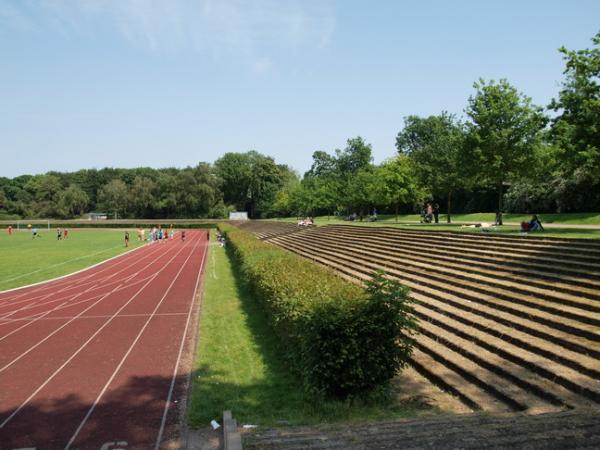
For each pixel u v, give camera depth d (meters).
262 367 12.30
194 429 8.91
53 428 9.17
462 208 61.12
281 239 49.31
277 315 12.95
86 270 34.62
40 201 128.00
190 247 56.53
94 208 146.38
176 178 115.50
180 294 24.44
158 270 34.56
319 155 130.50
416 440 5.57
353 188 69.56
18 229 102.69
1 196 126.81
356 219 70.19
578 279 13.56
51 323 18.12
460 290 15.94
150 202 115.00
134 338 15.79
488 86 30.69
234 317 18.14
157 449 8.23
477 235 22.86
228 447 5.95
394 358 9.88
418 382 10.38
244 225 87.94
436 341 12.40
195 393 10.62
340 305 10.05
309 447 5.66
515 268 16.48
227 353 13.60
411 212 72.19
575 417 6.36
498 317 12.48
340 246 32.50
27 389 11.25
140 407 10.12
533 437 5.31
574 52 22.22
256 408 9.66
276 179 124.00
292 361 11.62
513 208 47.25
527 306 12.89
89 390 11.15
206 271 32.97
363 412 8.94
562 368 9.17
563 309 11.67
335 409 9.15
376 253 26.78
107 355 13.92
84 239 71.25
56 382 11.71
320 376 9.62
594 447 4.90
